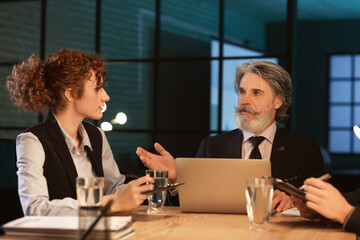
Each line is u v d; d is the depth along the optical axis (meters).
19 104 2.30
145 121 7.70
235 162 2.16
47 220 1.68
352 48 10.10
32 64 2.27
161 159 2.48
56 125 2.31
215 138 3.05
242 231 1.78
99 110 2.36
